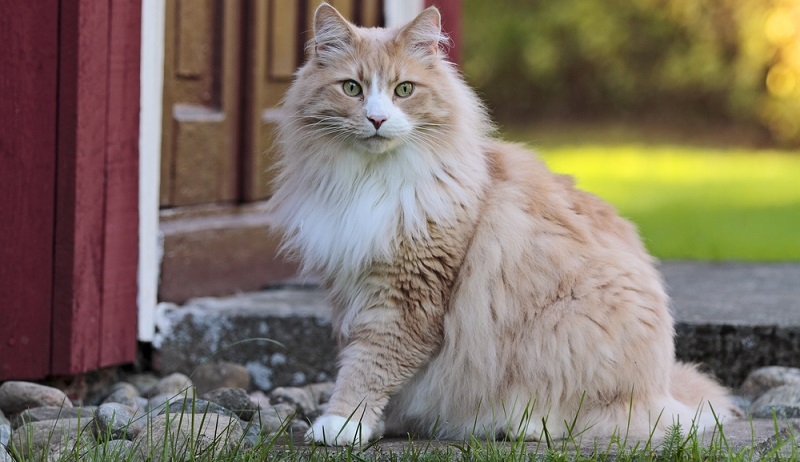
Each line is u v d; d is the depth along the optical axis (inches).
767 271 253.3
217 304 199.9
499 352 139.9
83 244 169.8
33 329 169.0
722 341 181.9
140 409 160.2
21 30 162.6
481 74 739.4
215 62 214.1
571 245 141.3
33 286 168.4
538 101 738.8
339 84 141.0
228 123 217.8
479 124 150.6
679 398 151.2
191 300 203.3
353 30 142.0
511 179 146.5
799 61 624.7
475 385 141.2
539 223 142.0
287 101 148.9
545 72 718.5
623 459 122.4
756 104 657.6
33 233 167.5
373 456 128.1
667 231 377.4
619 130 708.0
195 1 206.1
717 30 662.5
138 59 177.8
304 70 147.2
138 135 179.8
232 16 216.1
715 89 674.2
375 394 139.2
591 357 136.9
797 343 179.6
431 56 144.6
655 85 698.2
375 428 142.9
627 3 690.2
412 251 138.5
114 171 175.3
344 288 143.6
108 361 178.4
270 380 192.7
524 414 131.2
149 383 186.9
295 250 150.5
